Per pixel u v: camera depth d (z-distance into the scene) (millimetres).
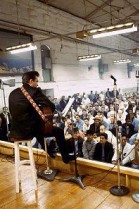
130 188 2705
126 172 2699
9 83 5086
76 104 9438
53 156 3328
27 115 2531
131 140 5160
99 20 11570
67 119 5082
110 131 5484
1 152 4312
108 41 14078
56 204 2443
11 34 7363
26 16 8062
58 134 2812
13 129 2635
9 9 7371
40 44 8766
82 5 9648
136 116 7273
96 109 8945
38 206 2426
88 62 12250
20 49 6121
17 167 2717
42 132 2627
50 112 2609
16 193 2729
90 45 12055
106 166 2879
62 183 2916
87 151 4688
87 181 2932
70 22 10414
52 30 9359
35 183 2738
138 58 19719
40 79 8820
